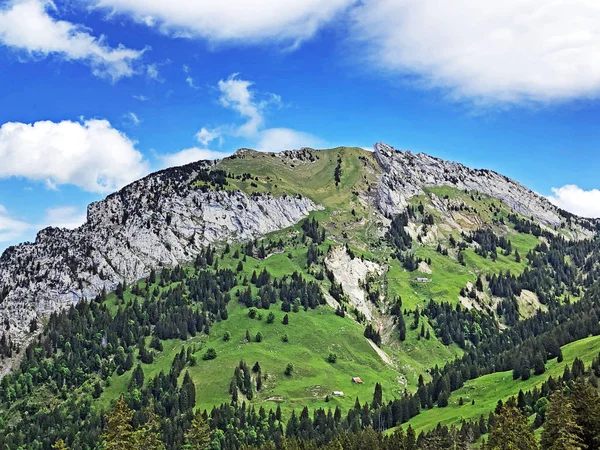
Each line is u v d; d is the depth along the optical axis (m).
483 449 151.25
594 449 128.25
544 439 131.25
